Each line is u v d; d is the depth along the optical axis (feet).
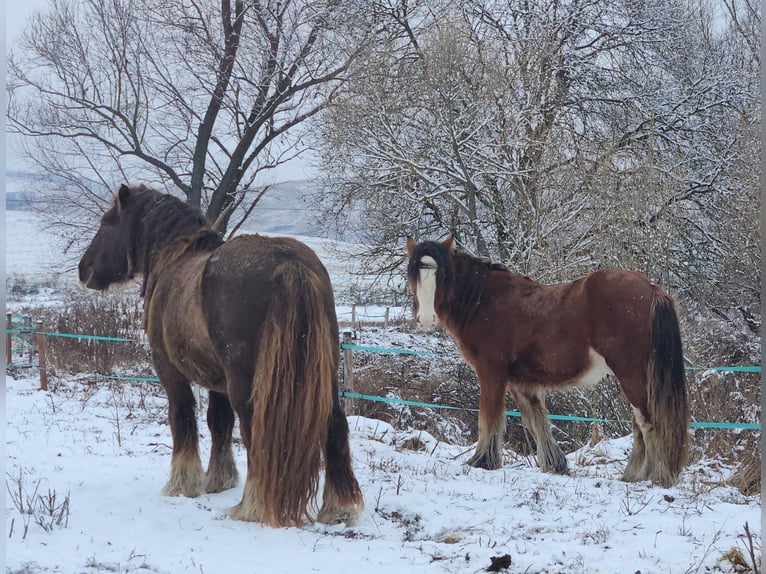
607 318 23.99
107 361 51.01
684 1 71.05
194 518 18.07
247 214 72.69
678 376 23.31
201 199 78.84
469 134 55.98
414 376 54.39
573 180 48.93
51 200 72.74
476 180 57.00
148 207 22.20
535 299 25.81
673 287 52.95
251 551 15.69
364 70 58.65
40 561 14.93
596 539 16.97
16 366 49.14
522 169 55.42
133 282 24.36
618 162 51.98
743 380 41.86
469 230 57.82
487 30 60.49
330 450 17.48
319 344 16.33
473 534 17.60
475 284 26.63
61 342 52.60
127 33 72.43
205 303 17.65
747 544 15.89
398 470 24.66
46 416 34.27
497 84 55.57
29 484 21.48
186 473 20.22
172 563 14.93
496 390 26.35
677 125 61.41
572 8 59.88
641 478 24.30
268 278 16.70
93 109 72.38
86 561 15.11
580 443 41.93
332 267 62.39
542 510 19.75
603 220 45.11
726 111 63.31
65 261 73.36
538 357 25.61
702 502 20.99
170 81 74.90
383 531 17.49
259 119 76.59
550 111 57.77
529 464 29.45
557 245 46.44
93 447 27.40
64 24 70.49
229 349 17.02
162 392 44.06
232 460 21.15
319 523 17.33
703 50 68.39
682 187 49.67
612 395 40.75
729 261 56.49
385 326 67.21
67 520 17.76
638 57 62.85
